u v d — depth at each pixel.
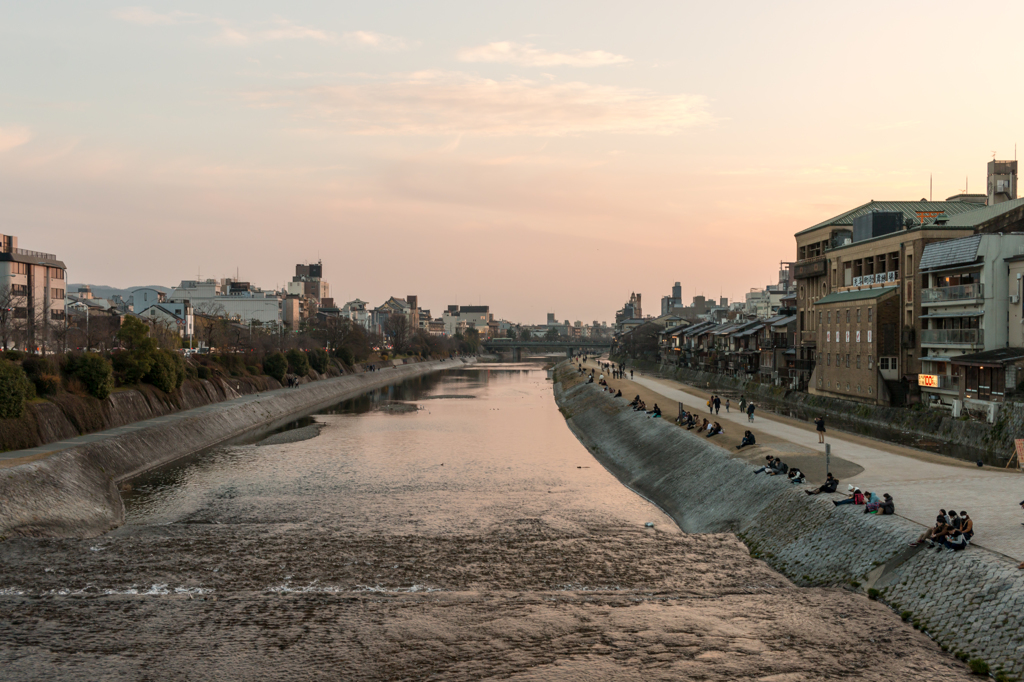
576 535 47.03
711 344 170.75
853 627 30.50
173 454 76.19
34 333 103.19
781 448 59.25
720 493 53.59
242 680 27.30
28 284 119.38
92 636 31.12
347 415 118.25
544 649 29.62
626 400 107.81
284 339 191.38
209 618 33.09
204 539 46.00
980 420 67.75
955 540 32.28
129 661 28.83
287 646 30.16
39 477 51.22
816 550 38.97
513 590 36.75
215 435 89.00
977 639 27.30
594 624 32.06
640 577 38.59
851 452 57.91
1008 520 36.38
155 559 41.75
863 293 92.56
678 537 46.44
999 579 28.80
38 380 69.50
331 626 32.19
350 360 198.38
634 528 48.84
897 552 34.50
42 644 30.31
